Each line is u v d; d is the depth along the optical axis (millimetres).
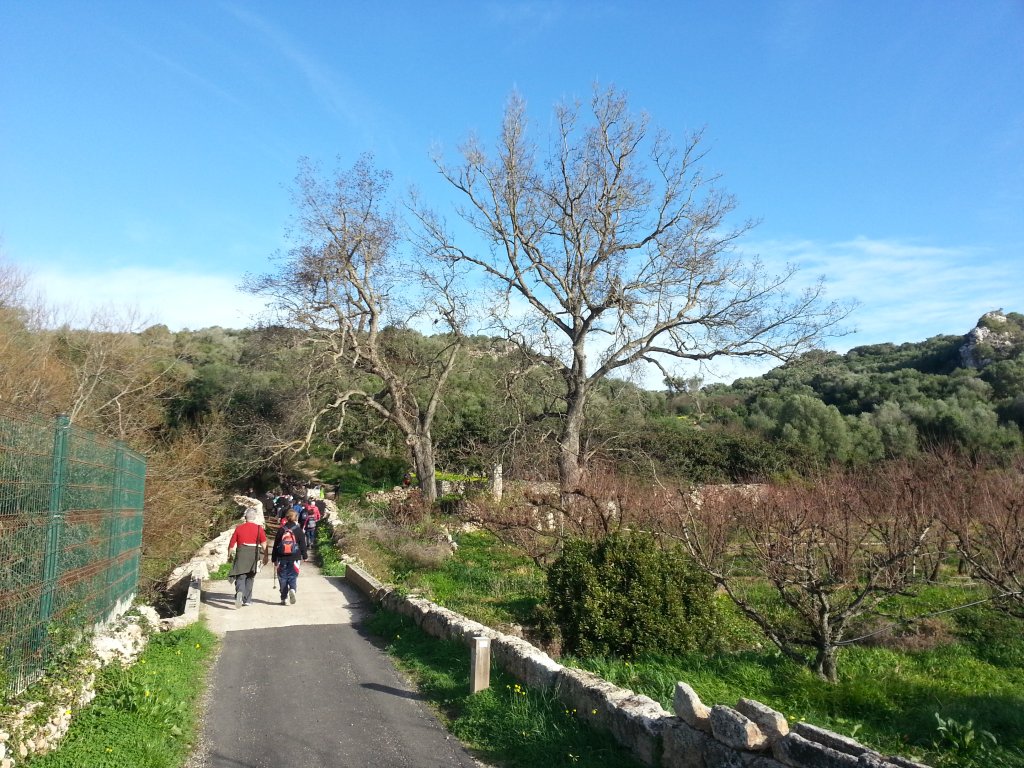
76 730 5684
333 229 30844
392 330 34688
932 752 6059
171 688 7234
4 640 5145
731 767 4586
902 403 42688
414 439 32469
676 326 27422
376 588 12852
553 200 27922
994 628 11414
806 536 10195
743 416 45250
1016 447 27703
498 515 18031
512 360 28672
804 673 8398
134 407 26281
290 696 7559
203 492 21625
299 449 30469
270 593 14023
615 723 5688
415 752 5969
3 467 5160
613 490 16922
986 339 52375
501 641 7891
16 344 22844
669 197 27406
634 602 9164
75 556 6910
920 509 10969
